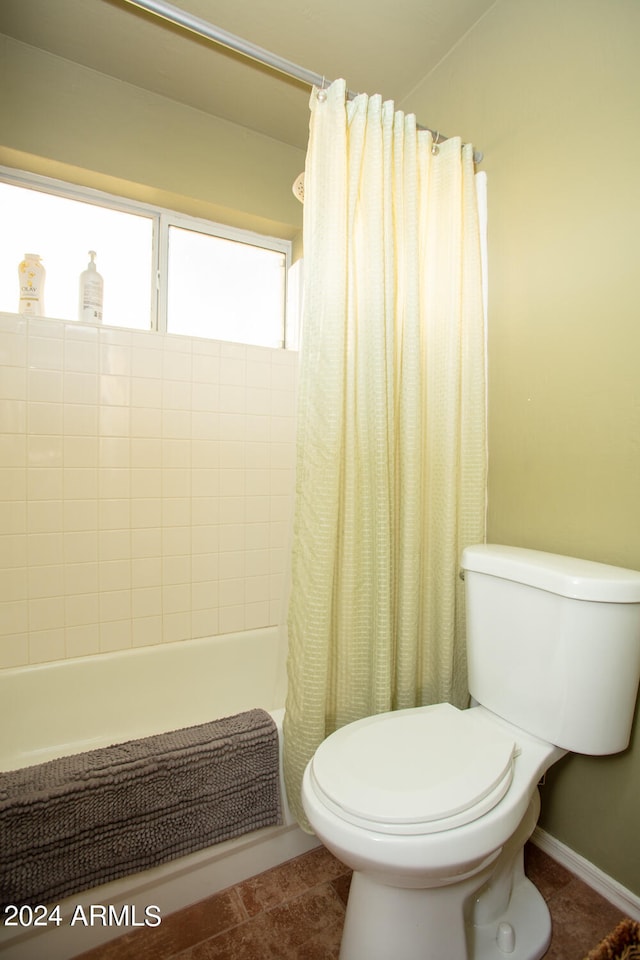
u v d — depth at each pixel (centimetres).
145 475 167
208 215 198
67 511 156
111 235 188
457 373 131
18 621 150
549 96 123
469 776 84
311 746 112
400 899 84
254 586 187
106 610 162
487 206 142
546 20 123
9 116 156
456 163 133
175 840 100
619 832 107
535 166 127
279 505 192
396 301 127
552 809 123
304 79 118
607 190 110
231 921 103
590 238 113
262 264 220
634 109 104
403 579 124
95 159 168
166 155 180
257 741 110
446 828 75
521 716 106
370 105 121
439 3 140
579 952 97
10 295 170
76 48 158
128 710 160
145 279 193
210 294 208
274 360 190
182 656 170
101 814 93
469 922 96
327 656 115
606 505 111
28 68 158
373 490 121
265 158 200
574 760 117
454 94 155
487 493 142
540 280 126
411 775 84
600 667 95
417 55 159
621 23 106
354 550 122
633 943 74
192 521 175
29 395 151
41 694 148
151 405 168
